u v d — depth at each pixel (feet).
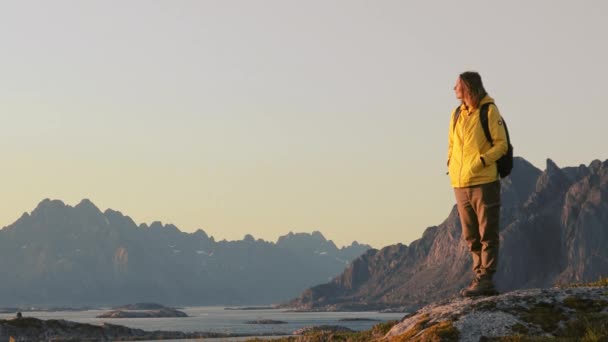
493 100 45.19
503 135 44.62
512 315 43.93
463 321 43.96
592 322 41.88
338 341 57.98
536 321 43.19
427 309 49.52
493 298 45.98
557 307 44.39
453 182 47.06
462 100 46.09
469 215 47.19
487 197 45.39
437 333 43.39
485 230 46.14
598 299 44.60
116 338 350.02
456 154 46.42
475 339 42.32
